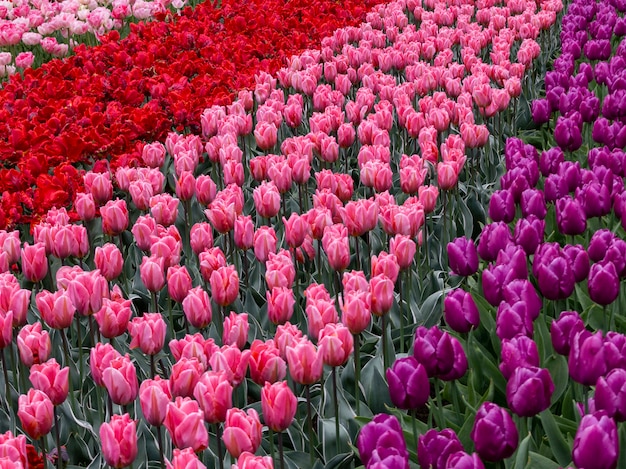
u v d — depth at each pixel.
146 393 2.94
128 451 2.84
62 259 4.63
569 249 3.81
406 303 5.01
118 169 5.65
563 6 13.28
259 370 3.23
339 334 3.32
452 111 6.93
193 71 9.06
